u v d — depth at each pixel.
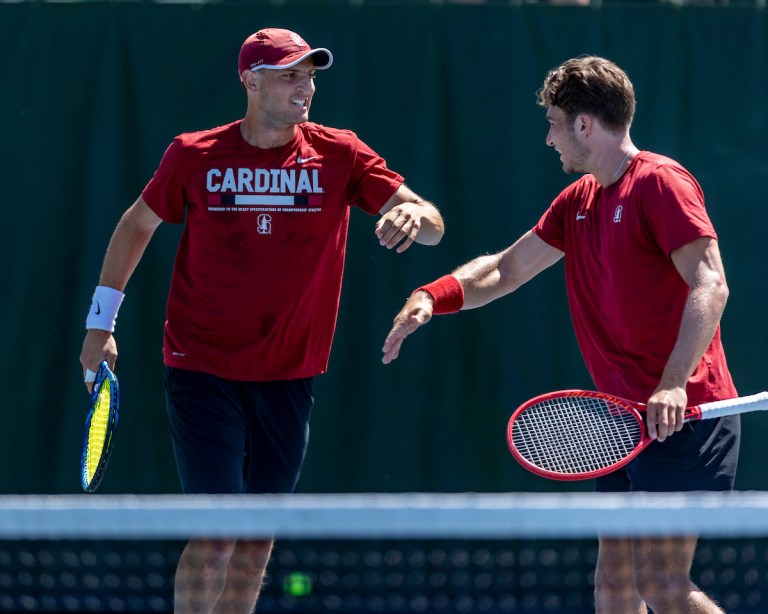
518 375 18.67
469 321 18.70
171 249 18.69
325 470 18.66
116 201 18.62
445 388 18.69
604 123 12.10
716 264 11.45
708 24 18.64
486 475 18.69
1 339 18.62
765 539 17.81
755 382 18.62
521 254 13.80
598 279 12.45
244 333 13.66
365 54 18.62
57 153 18.64
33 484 18.62
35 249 18.64
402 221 13.11
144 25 18.61
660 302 11.95
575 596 18.19
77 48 18.62
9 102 18.62
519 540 18.27
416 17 18.64
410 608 18.17
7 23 18.61
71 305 18.67
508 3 18.64
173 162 13.65
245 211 13.53
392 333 13.04
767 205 18.64
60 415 18.66
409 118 18.64
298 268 13.60
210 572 13.21
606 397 12.15
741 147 18.66
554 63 18.62
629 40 18.64
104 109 18.58
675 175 11.71
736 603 17.78
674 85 18.64
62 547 18.22
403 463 18.67
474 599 18.17
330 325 14.26
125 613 18.14
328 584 18.19
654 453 12.06
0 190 18.64
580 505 8.94
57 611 18.11
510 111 18.62
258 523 8.88
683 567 11.84
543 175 18.67
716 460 12.09
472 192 18.67
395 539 18.22
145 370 18.67
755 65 18.62
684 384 11.27
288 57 13.13
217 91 18.62
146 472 18.67
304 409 14.12
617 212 11.98
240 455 13.83
